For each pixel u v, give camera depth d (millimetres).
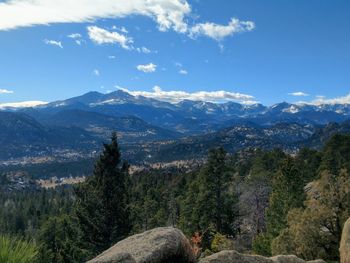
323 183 35562
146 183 142625
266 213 59781
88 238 39906
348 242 20500
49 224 74188
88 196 40031
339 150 92500
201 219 68188
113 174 40188
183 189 118500
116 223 39906
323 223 34281
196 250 22547
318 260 16438
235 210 70625
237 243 62281
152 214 94875
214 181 68875
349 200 33844
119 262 10273
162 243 11859
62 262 43344
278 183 55906
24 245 5574
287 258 15531
